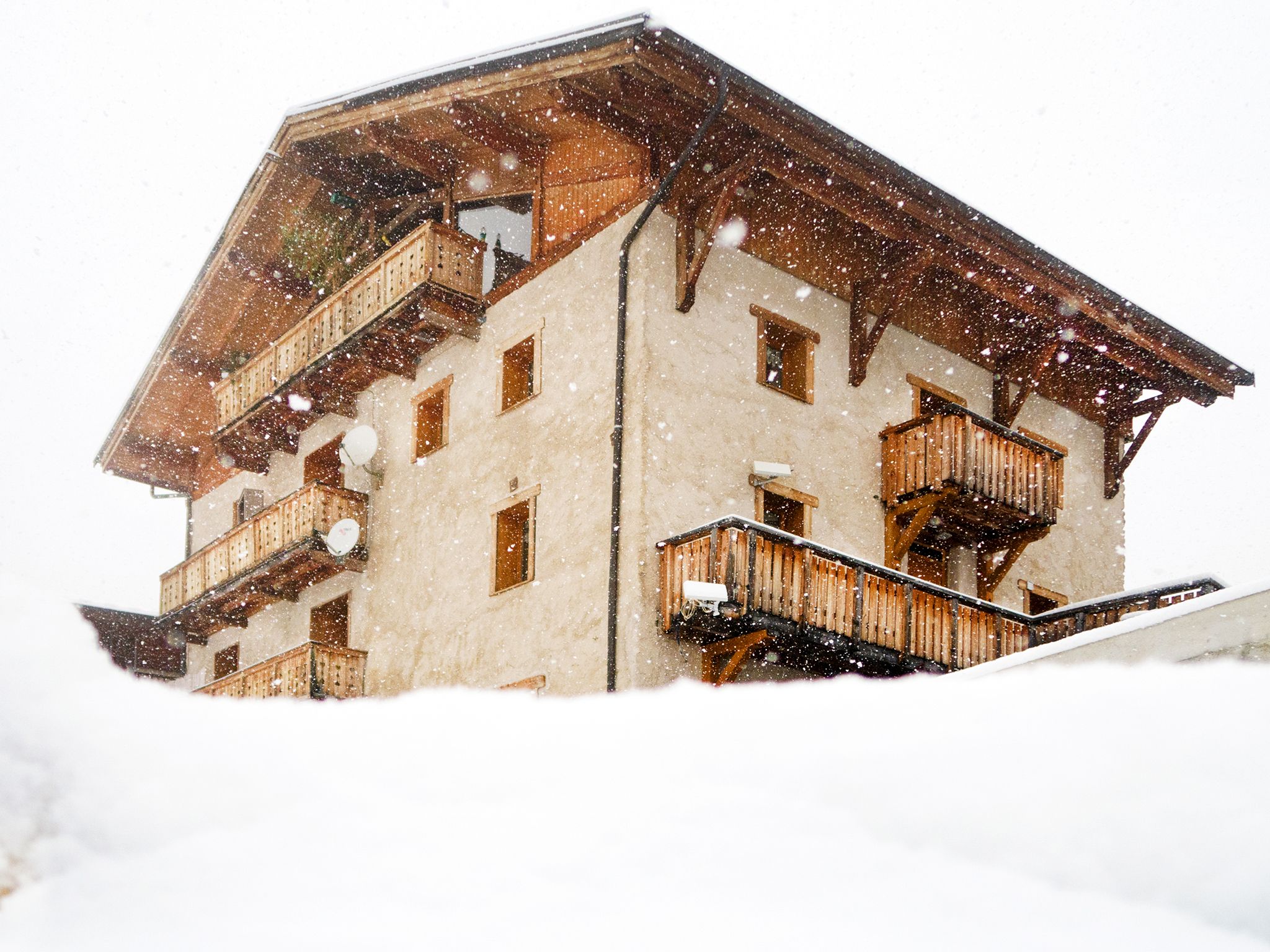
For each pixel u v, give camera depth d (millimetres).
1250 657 7871
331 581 19922
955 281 17875
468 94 15680
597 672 14406
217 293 21875
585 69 14117
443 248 17359
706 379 15430
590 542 15031
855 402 17078
